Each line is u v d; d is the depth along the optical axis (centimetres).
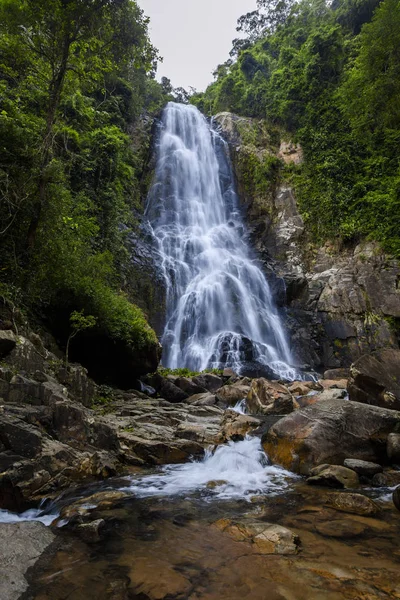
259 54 4366
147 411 1019
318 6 4350
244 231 3095
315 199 2891
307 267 2759
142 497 532
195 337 2233
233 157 3509
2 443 521
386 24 1991
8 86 1446
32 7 1031
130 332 1288
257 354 2128
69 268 1134
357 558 347
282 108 3419
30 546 365
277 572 322
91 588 301
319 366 2347
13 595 289
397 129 2648
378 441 695
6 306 880
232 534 400
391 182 2547
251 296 2527
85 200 1769
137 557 352
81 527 413
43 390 673
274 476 640
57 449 572
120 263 2016
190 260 2608
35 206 1045
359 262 2461
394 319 2212
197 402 1257
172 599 284
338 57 3256
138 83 3597
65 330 1178
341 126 2969
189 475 647
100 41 1170
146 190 3138
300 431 707
